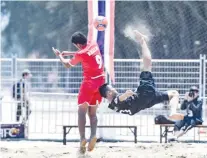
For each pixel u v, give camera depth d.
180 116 23.30
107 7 33.72
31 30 72.12
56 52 24.42
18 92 38.66
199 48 59.69
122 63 40.00
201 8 60.38
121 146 29.92
